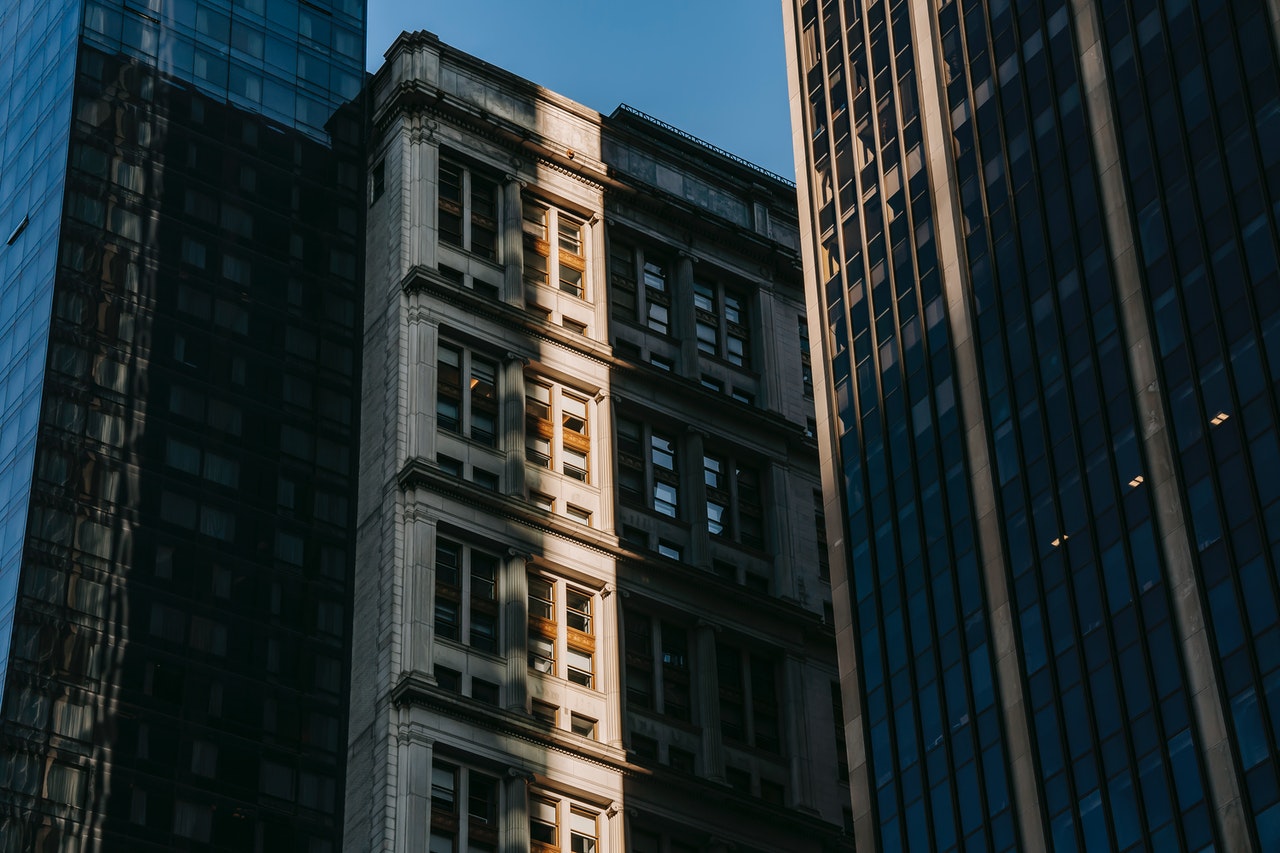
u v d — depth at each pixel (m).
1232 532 97.44
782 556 157.00
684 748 144.75
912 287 123.69
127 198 154.00
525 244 158.62
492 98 162.75
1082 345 109.81
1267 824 90.44
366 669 138.88
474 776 134.38
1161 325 105.50
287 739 139.62
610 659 143.75
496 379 150.75
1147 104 110.94
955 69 126.00
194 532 144.38
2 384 151.25
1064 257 113.06
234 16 165.75
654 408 157.00
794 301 172.38
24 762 132.25
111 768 134.50
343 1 171.62
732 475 159.88
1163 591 99.81
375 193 159.88
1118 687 100.19
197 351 150.75
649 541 151.88
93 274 150.12
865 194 130.88
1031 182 117.06
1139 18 113.31
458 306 151.12
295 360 153.38
